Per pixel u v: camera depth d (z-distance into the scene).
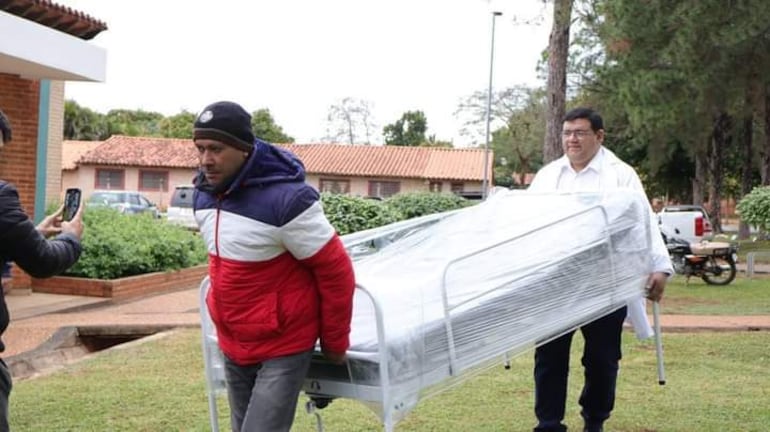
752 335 8.95
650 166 34.00
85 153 43.84
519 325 3.94
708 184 35.50
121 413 5.69
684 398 6.18
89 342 8.91
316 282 3.22
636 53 21.83
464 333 3.69
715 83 22.75
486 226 4.64
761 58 22.59
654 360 7.57
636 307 5.00
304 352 3.24
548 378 4.91
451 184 43.03
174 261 13.34
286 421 3.22
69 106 59.22
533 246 4.30
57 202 13.33
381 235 4.88
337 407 5.91
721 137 31.02
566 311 4.18
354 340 3.41
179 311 10.52
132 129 63.97
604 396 4.93
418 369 3.47
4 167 11.28
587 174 5.11
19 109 11.38
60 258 3.10
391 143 71.81
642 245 4.66
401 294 3.56
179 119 63.78
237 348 3.27
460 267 4.00
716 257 15.48
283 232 3.09
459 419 5.65
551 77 16.78
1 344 3.10
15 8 10.37
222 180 3.16
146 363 7.29
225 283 3.20
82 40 11.02
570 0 16.56
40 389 6.32
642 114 22.50
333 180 43.72
